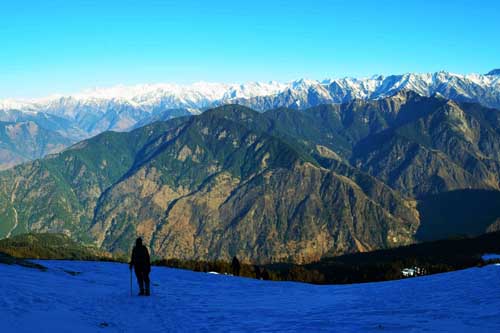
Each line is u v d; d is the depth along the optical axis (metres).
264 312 26.72
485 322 20.19
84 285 34.41
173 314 25.22
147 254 31.22
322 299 33.00
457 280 33.72
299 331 20.72
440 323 20.59
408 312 23.95
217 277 49.78
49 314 21.59
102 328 20.20
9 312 20.86
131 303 27.84
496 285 29.06
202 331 21.14
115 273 46.06
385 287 36.78
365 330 20.16
